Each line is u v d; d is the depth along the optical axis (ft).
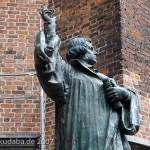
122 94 14.98
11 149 37.65
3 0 41.32
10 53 40.09
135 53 35.40
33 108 38.70
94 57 15.72
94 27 36.96
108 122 14.58
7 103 38.68
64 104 14.84
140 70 35.32
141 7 37.52
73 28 38.73
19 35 40.63
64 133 14.48
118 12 35.50
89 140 14.17
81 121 14.39
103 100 14.94
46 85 14.53
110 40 35.37
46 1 41.52
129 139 32.48
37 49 14.24
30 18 41.11
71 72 15.28
